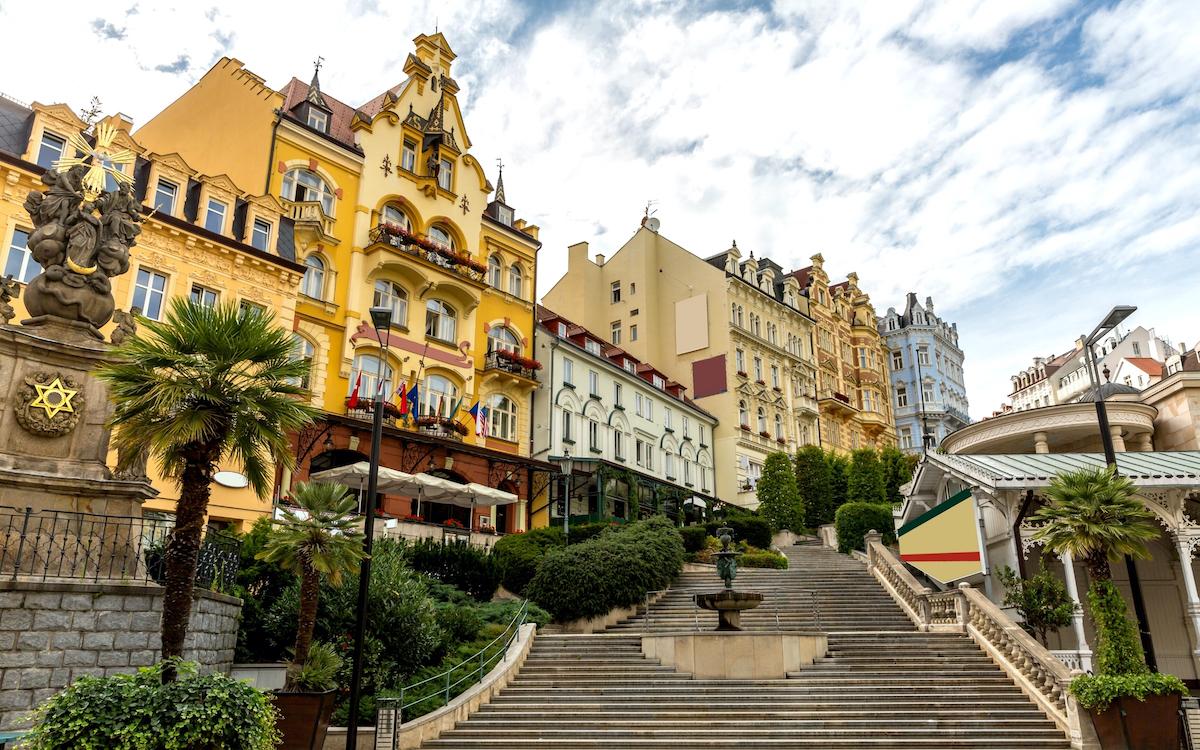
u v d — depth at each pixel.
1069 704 15.16
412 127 36.34
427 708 15.97
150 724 8.52
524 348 39.75
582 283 58.22
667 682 18.16
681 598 26.52
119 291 22.92
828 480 48.47
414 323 34.16
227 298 25.31
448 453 33.06
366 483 26.31
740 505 51.19
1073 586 19.95
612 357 46.59
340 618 16.86
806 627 23.38
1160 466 22.45
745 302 57.34
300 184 31.58
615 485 38.84
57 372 13.63
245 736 8.90
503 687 18.00
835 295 71.38
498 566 26.02
